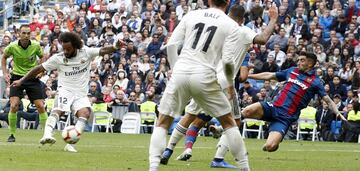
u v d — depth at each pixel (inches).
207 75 448.8
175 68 454.9
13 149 725.9
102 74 1498.5
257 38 526.9
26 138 973.8
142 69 1489.9
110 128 1407.5
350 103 1299.2
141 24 1632.6
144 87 1449.3
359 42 1489.9
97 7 1718.8
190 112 613.6
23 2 1930.4
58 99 716.7
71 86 716.7
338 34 1558.8
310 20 1578.5
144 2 1701.5
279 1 1592.0
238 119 615.8
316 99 1336.1
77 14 1716.3
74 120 1379.2
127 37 1563.7
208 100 454.9
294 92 652.7
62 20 1713.8
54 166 557.0
